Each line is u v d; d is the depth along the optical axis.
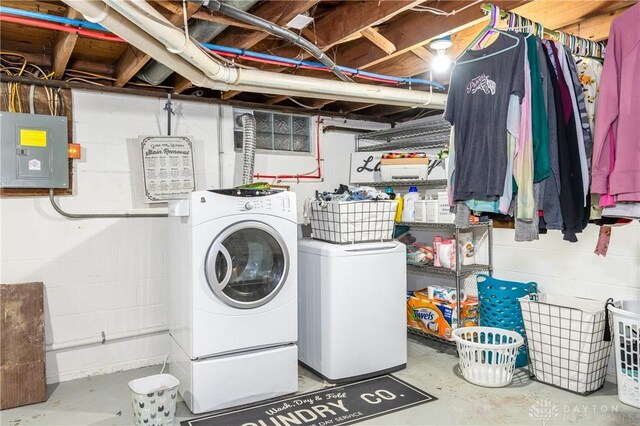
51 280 3.08
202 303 2.59
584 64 2.16
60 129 3.03
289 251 2.88
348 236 3.15
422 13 2.56
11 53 2.87
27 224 3.01
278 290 2.83
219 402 2.63
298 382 3.04
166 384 2.63
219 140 3.76
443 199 3.60
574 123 2.01
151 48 2.07
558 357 2.86
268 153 4.09
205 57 2.26
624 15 1.84
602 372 2.84
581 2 2.34
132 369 3.36
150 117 3.46
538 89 1.95
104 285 3.27
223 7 1.90
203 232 2.60
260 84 2.67
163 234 3.50
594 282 3.08
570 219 1.95
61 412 2.63
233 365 2.67
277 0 2.20
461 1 2.34
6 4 2.31
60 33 2.54
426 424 2.43
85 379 3.15
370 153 4.40
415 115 4.64
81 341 3.17
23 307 2.79
